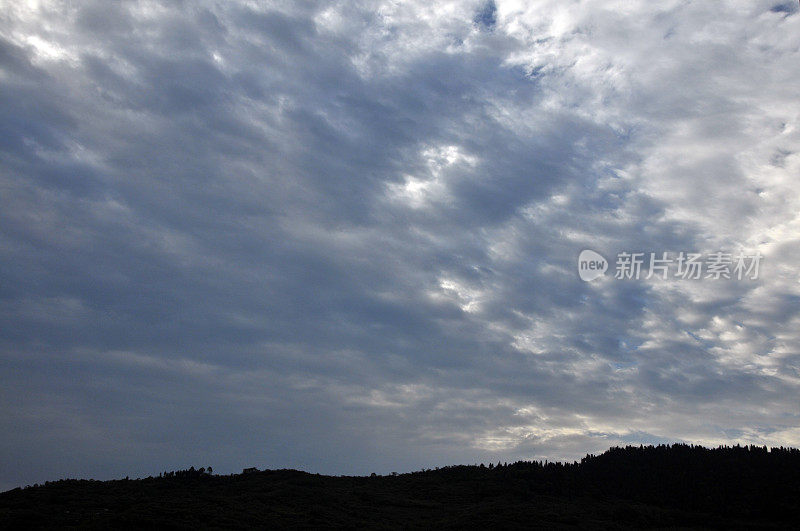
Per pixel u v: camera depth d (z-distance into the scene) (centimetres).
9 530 4216
